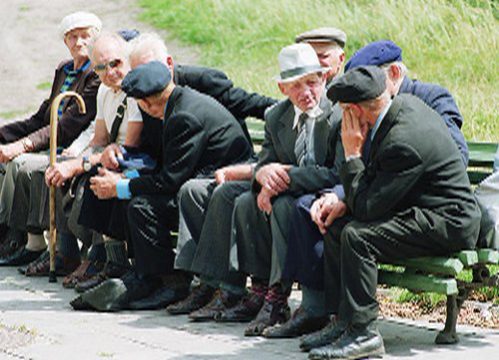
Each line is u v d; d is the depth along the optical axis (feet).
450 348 29.43
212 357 28.91
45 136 42.65
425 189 28.40
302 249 30.32
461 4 68.54
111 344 30.66
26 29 93.86
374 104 28.19
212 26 83.35
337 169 31.14
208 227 33.73
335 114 31.89
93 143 39.91
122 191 35.81
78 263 41.42
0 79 82.58
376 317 27.96
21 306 36.35
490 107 52.85
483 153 33.65
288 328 30.94
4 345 30.78
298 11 79.25
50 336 31.78
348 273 27.91
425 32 67.82
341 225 28.89
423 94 31.94
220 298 33.76
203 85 37.70
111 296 35.35
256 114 38.11
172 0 91.50
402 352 28.89
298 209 30.40
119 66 38.09
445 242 28.25
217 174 34.30
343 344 27.91
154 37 37.04
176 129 35.14
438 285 28.55
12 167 42.75
